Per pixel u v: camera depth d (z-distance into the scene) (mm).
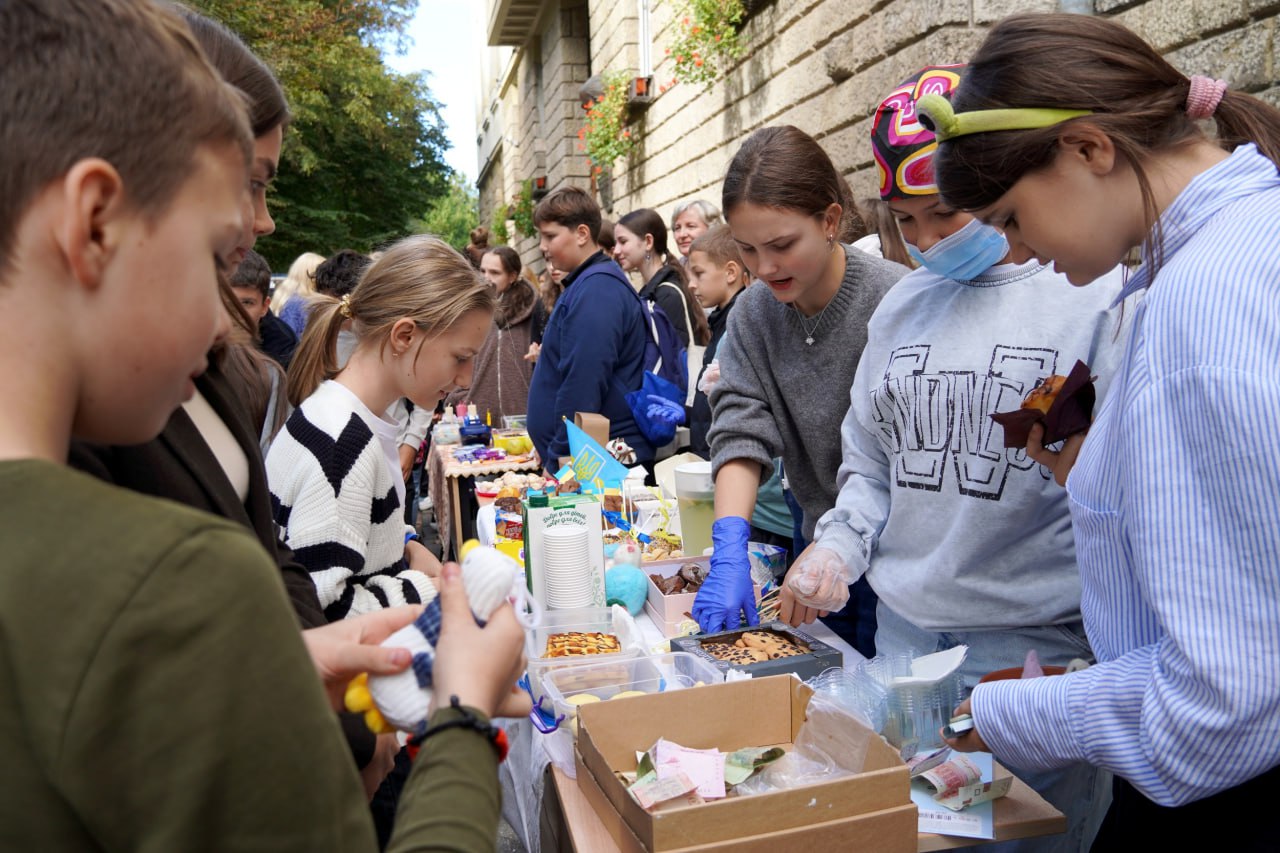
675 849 1129
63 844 500
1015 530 1525
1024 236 1127
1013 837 1309
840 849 1173
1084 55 1040
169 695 495
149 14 566
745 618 2004
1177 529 932
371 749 1186
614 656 1732
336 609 1613
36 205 521
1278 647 891
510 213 18234
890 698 1481
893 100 1586
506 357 5793
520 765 1861
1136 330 1064
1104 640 1156
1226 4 3121
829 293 2078
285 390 2037
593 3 11359
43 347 541
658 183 9469
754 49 6770
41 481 520
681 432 3910
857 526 1765
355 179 16844
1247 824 1023
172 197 554
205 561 516
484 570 767
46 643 490
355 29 16031
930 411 1591
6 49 517
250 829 520
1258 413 870
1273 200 975
